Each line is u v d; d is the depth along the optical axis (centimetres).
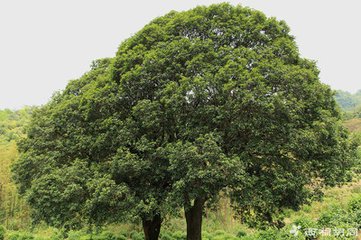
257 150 1335
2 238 2531
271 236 1630
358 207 2200
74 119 1627
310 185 1566
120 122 1398
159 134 1453
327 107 1512
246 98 1224
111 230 2622
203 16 1554
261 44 1515
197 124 1352
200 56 1365
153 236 1703
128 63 1488
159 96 1379
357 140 1582
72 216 1415
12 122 7962
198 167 1198
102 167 1434
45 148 1719
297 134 1294
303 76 1395
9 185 3316
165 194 1366
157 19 1722
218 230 2572
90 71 2009
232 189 1446
